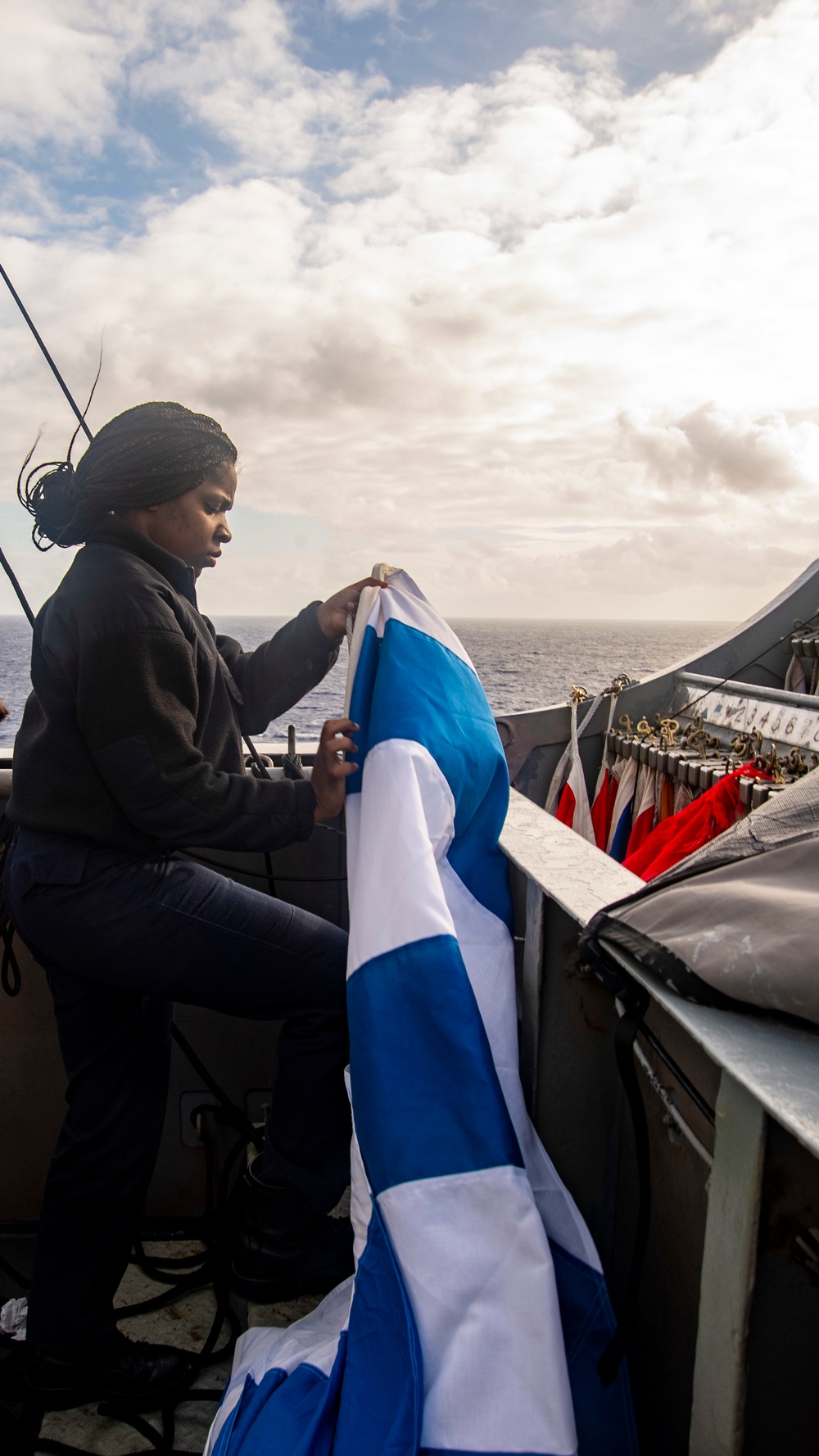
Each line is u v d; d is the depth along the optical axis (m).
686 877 1.03
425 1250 1.00
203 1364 1.57
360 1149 1.19
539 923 1.23
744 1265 0.80
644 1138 0.98
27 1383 1.50
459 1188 1.02
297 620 1.77
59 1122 1.91
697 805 2.27
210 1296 1.77
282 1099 1.56
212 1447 1.16
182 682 1.37
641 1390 1.14
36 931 1.42
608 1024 1.26
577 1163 1.29
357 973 1.14
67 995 1.48
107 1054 1.48
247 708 1.78
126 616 1.33
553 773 3.27
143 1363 1.53
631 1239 1.20
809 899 0.85
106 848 1.42
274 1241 1.57
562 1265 1.10
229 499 1.59
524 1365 0.95
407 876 1.15
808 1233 0.79
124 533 1.45
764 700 2.83
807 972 0.78
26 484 1.50
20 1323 1.71
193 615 1.50
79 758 1.38
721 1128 0.83
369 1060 1.09
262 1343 1.34
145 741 1.33
